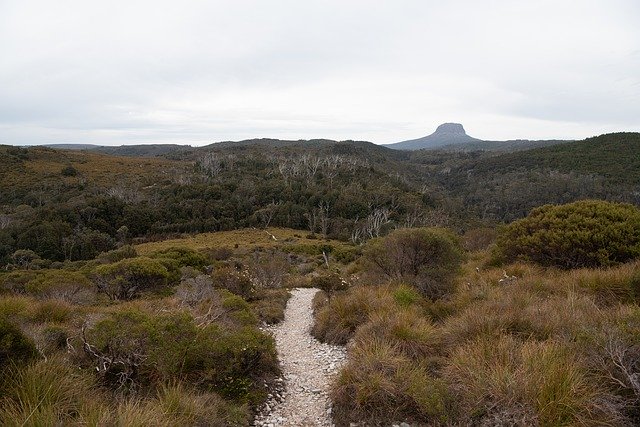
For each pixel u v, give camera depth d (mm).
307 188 88500
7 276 19703
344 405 4934
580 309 5949
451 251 10945
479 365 4543
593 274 7688
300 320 11602
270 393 5688
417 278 10328
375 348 5617
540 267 10188
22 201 72312
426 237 10969
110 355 5219
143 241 61375
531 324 5617
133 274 14562
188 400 4332
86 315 8062
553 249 10180
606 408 3623
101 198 67812
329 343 8289
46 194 75562
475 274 11039
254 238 62062
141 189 86438
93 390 4430
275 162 118625
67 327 6957
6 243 49312
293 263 39062
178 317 5883
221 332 6227
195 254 25609
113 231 63125
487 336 5332
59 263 41969
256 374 6074
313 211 74188
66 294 12570
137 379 5129
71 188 81312
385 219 67938
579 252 9609
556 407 3674
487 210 94125
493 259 12508
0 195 74562
